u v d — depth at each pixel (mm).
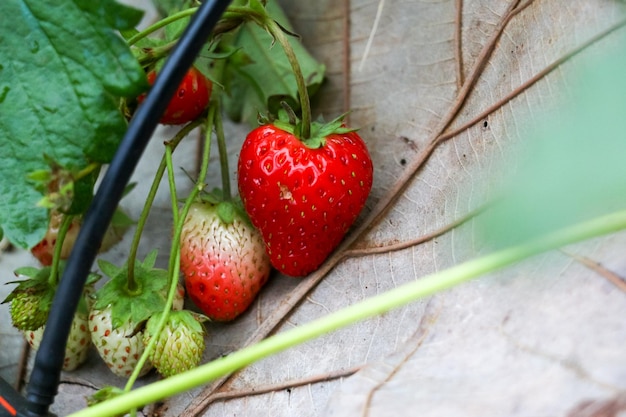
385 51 383
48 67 321
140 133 312
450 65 367
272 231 355
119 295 352
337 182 349
